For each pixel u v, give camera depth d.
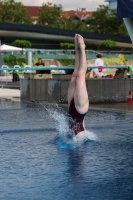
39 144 8.73
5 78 35.00
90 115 13.20
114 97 17.86
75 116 8.88
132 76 21.50
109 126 10.88
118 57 66.25
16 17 125.44
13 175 6.60
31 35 85.56
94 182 6.20
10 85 28.83
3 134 9.87
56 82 17.81
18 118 12.52
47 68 19.84
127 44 93.94
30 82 18.77
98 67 20.88
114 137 9.41
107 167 6.98
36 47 88.06
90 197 5.59
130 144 8.68
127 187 5.97
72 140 8.95
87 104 8.86
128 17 19.77
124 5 19.34
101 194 5.69
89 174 6.60
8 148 8.41
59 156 7.72
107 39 91.12
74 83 8.84
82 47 8.84
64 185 6.08
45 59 60.16
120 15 19.55
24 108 15.36
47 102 17.86
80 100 8.73
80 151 8.10
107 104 17.12
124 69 19.95
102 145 8.59
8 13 124.50
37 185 6.09
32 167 7.03
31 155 7.82
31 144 8.74
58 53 63.16
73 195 5.67
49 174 6.62
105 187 5.97
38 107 15.69
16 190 5.89
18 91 24.81
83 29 120.38
